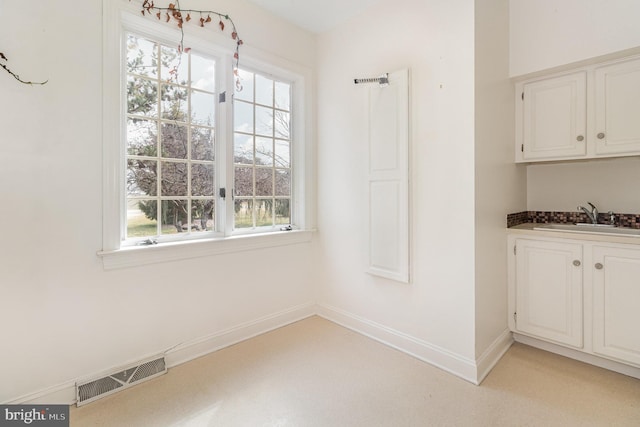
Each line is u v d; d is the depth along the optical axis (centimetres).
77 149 160
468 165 180
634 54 185
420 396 167
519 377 183
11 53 142
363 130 240
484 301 190
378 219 228
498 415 151
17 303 146
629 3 178
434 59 194
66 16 155
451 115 187
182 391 172
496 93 203
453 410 155
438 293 197
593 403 158
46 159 151
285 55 254
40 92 149
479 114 182
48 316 153
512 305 222
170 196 200
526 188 260
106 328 171
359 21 241
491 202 198
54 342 155
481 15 183
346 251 258
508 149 223
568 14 198
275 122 262
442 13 189
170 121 199
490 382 179
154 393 170
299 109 276
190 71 209
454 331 189
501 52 210
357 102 245
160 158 196
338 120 261
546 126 219
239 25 223
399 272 215
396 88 212
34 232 149
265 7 235
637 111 185
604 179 225
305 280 279
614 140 193
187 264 203
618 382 176
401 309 218
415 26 204
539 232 209
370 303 240
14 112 143
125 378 174
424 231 203
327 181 273
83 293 163
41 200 150
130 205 184
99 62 166
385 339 229
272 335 243
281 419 150
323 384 179
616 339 180
